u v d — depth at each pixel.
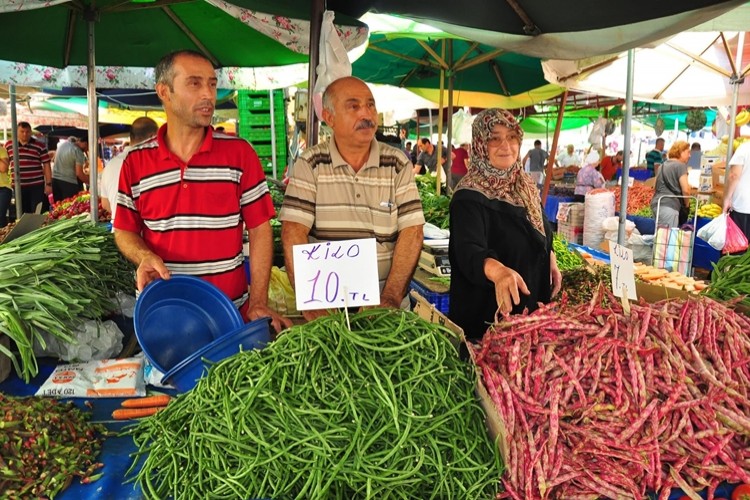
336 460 1.31
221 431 1.40
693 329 1.73
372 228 2.54
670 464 1.54
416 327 1.64
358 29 3.23
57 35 4.46
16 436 1.52
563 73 6.04
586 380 1.61
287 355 1.52
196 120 2.27
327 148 2.54
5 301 2.07
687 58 6.67
